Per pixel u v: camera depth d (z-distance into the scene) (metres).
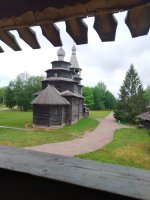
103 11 1.70
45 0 1.71
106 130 30.70
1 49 2.59
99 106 92.56
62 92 37.22
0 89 105.25
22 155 1.62
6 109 78.50
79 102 44.88
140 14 1.65
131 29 1.80
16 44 2.40
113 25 1.84
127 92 48.69
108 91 96.25
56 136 23.12
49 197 1.28
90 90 85.12
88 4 1.64
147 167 12.87
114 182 1.19
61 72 39.44
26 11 1.79
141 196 1.06
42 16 1.87
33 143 18.80
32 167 1.39
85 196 1.18
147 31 1.80
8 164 1.42
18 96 72.12
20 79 73.69
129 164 13.37
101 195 1.14
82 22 1.91
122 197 1.07
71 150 16.77
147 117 34.44
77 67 49.91
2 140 19.38
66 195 1.23
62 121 32.38
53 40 2.18
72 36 2.06
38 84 74.31
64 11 1.77
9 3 1.78
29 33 2.19
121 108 47.66
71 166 1.41
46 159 1.54
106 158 14.49
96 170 1.34
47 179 1.26
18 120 39.09
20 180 1.37
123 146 18.78
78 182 1.19
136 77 49.50
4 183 1.42
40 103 30.39
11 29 2.16
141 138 24.31
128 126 39.50
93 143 20.00
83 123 38.50
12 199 1.39
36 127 30.70
